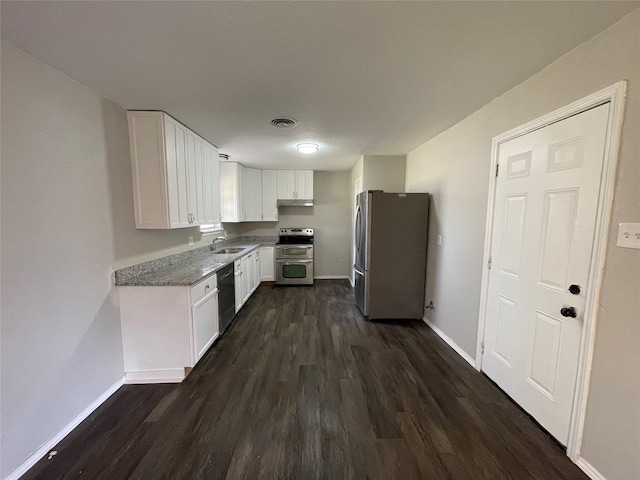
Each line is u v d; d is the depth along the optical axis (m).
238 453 1.55
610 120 1.29
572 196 1.50
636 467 1.20
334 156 4.18
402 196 3.38
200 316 2.43
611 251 1.30
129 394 2.09
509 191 2.00
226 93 1.99
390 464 1.48
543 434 1.68
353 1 1.13
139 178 2.34
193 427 1.75
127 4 1.13
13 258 1.42
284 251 5.26
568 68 1.51
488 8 1.17
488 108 2.21
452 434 1.68
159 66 1.62
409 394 2.06
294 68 1.66
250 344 2.91
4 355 1.38
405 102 2.18
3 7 1.12
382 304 3.53
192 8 1.16
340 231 5.80
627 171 1.23
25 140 1.48
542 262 1.71
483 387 2.15
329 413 1.87
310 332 3.20
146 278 2.32
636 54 1.19
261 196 5.36
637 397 1.20
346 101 2.14
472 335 2.47
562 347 1.56
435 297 3.23
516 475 1.42
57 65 1.60
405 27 1.29
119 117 2.19
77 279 1.80
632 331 1.22
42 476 1.42
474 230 2.42
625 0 1.12
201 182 3.09
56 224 1.65
